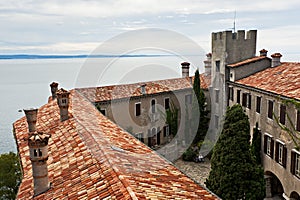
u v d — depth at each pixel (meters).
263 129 22.47
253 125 24.17
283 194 19.59
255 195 15.86
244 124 16.31
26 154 11.80
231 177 16.03
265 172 22.25
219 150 16.59
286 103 18.66
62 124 13.30
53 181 8.24
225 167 16.27
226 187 16.17
